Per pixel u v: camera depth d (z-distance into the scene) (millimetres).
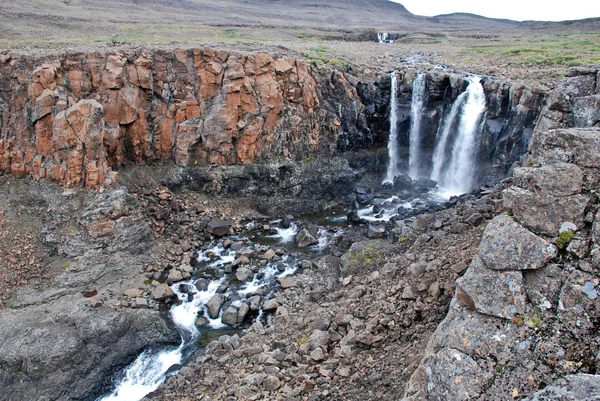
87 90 27156
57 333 17688
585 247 8859
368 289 16984
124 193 24156
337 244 25625
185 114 29266
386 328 13852
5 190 24953
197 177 29328
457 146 33594
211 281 22625
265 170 29938
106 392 16719
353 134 34094
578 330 8398
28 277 20828
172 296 21203
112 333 18266
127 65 27969
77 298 20266
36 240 22500
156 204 27562
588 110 13016
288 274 22922
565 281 8789
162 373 17328
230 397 12812
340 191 32094
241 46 35469
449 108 34500
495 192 22312
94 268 21812
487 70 36938
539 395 7117
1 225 22844
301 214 29891
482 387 8344
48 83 25641
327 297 18516
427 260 16547
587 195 9219
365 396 11445
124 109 27594
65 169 24234
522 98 28875
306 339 15008
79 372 16812
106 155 27234
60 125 23781
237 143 29594
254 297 20828
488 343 8797
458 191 32938
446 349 9000
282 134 30688
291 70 30969
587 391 6684
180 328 19578
